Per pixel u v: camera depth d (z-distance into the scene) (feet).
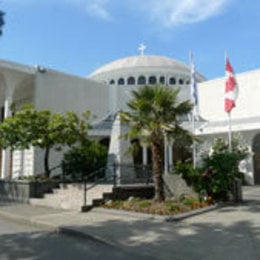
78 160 60.90
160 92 43.14
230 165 45.44
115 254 23.99
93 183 50.88
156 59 122.21
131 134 43.55
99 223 34.27
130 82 116.88
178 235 28.40
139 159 74.38
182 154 85.97
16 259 22.82
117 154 57.11
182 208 39.32
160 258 22.68
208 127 87.61
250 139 85.10
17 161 82.53
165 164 68.28
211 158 46.42
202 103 97.91
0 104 94.38
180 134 43.68
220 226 31.42
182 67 121.08
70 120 57.11
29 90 84.53
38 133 54.70
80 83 89.86
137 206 40.73
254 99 88.89
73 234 30.94
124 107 95.76
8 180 58.54
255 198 53.01
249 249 23.79
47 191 54.70
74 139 57.21
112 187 46.21
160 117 43.16
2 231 33.24
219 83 95.09
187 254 23.17
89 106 91.35
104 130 87.30
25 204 51.47
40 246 26.61
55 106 83.46
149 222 34.09
